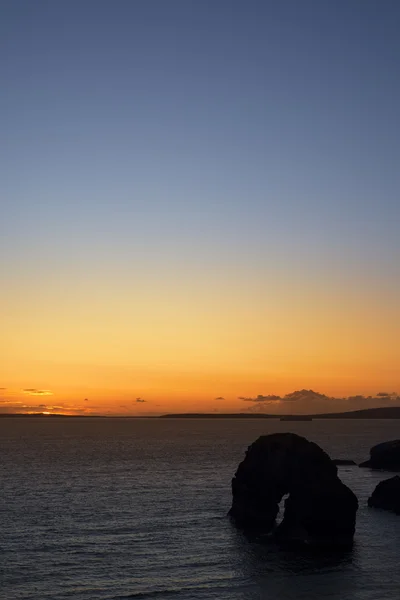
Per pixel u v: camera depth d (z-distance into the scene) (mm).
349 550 48062
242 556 45938
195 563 43969
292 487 53844
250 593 37625
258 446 59281
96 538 50812
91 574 41094
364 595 37500
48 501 68812
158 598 36500
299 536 50562
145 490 77938
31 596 36594
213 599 36531
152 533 52844
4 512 61844
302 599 36688
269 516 56750
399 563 44406
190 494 74438
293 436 58281
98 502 68250
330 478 52812
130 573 41438
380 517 60656
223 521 58000
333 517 50438
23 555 45469
